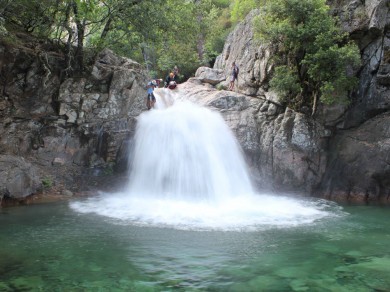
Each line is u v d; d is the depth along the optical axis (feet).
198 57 102.83
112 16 48.85
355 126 50.70
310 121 51.70
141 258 23.36
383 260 23.54
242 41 71.51
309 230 30.63
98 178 46.98
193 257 23.68
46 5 45.68
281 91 52.03
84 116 48.73
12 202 38.22
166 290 18.89
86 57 50.49
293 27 50.29
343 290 19.06
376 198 48.57
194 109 53.06
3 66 45.34
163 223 31.76
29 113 46.80
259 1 75.25
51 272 21.01
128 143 49.08
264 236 28.50
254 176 49.57
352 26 49.80
